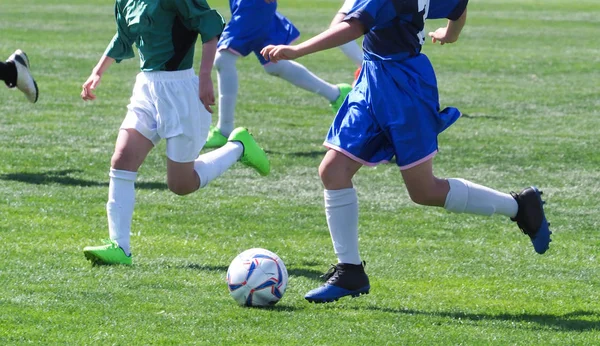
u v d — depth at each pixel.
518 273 18.48
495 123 38.88
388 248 20.38
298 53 14.42
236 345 13.30
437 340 13.74
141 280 16.88
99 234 20.66
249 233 21.44
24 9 97.25
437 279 17.86
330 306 15.62
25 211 22.56
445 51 69.00
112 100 41.97
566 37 82.19
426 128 15.16
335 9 110.56
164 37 17.48
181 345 13.23
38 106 39.50
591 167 30.42
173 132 17.89
